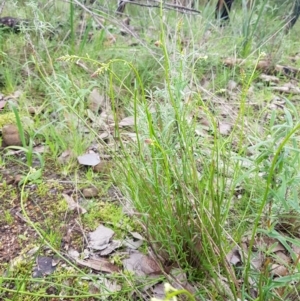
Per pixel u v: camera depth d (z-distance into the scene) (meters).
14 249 1.48
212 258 1.32
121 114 2.21
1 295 1.31
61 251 1.49
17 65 2.50
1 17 2.95
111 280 1.39
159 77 2.52
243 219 1.44
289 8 4.07
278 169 1.24
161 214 1.31
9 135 1.96
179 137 1.28
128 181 1.37
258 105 2.56
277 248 1.52
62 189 1.76
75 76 2.39
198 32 2.97
